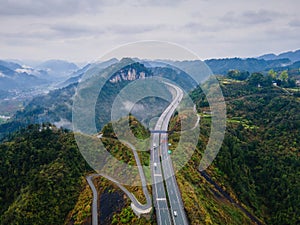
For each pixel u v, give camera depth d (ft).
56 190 233.96
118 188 195.93
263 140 376.27
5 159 288.51
